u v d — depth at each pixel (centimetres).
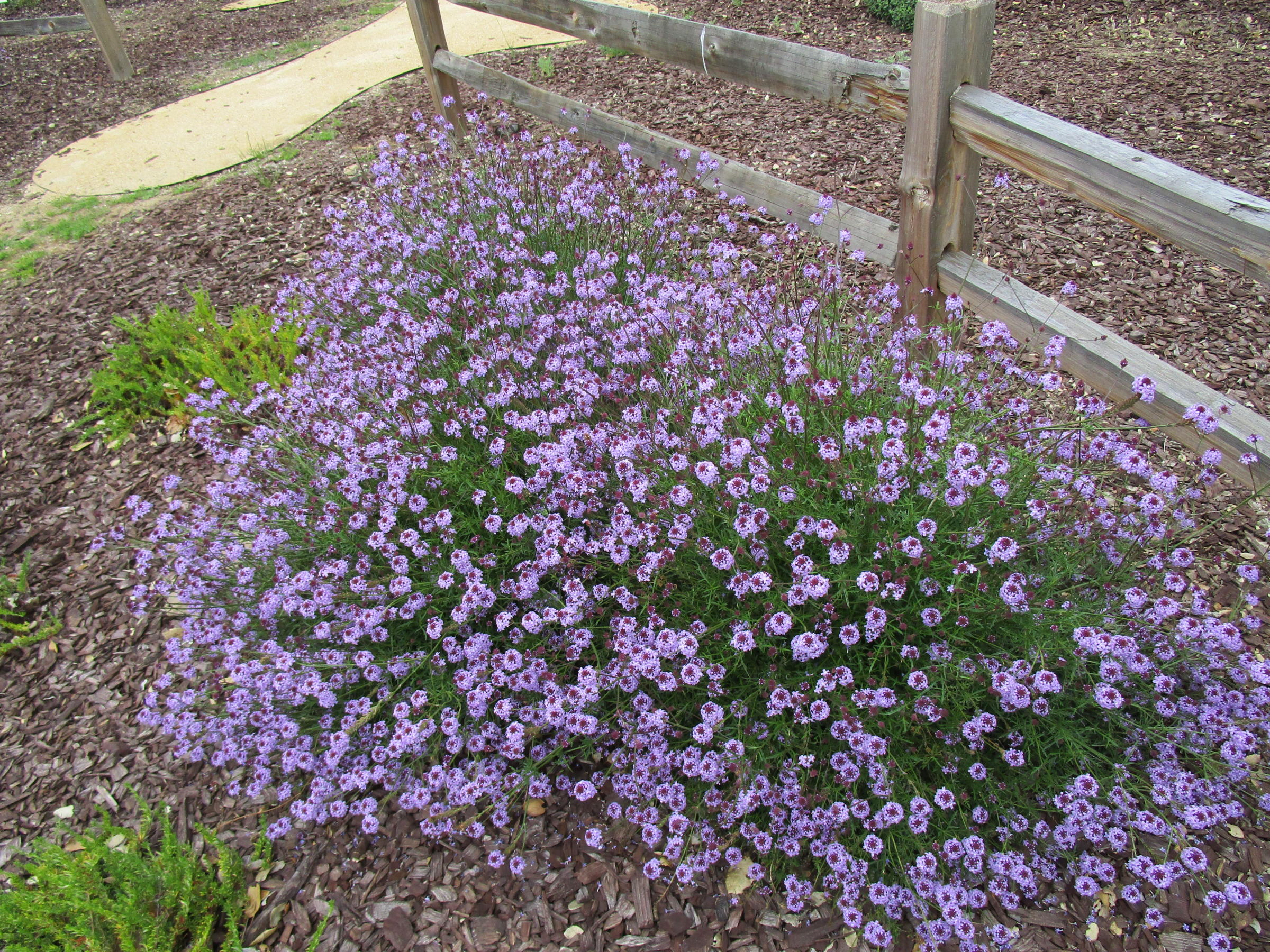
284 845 237
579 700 205
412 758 237
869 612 193
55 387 438
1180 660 208
